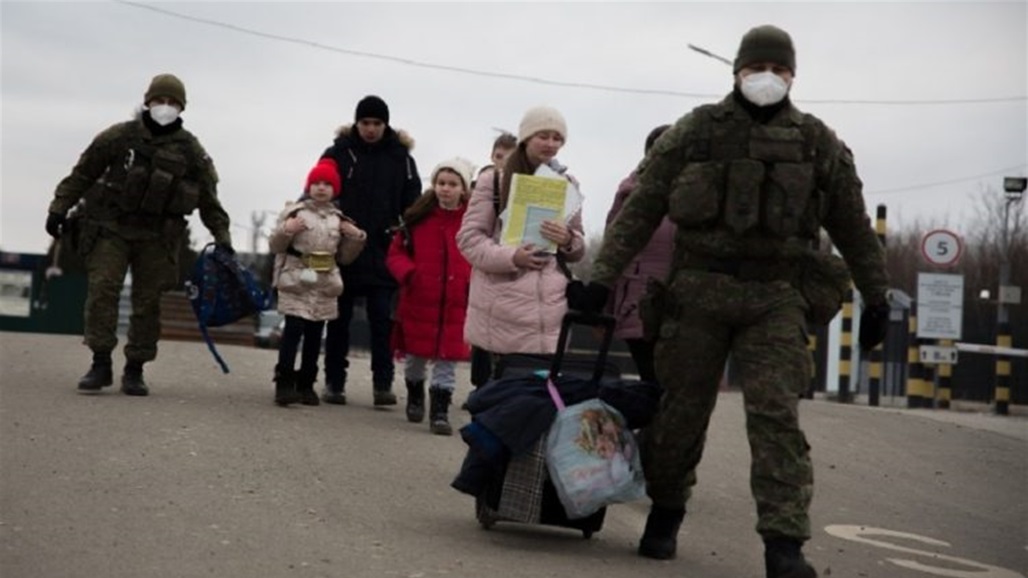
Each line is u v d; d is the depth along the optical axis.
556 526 7.17
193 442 8.71
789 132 6.22
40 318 28.58
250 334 30.22
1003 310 24.22
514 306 8.75
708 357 6.36
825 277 6.31
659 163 6.38
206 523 6.73
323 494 7.61
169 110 10.33
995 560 7.86
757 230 6.21
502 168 8.92
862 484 10.18
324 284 10.66
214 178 10.66
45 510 6.78
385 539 6.68
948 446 12.69
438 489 8.04
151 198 10.35
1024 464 12.03
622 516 7.98
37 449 8.19
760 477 6.12
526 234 8.52
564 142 8.68
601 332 7.08
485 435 6.63
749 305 6.23
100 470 7.74
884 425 13.61
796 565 6.00
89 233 10.45
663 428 6.55
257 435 9.16
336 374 11.42
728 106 6.29
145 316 10.56
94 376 10.52
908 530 8.56
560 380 6.75
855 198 6.37
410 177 11.34
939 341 24.20
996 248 46.66
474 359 11.53
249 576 5.83
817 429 12.82
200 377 12.30
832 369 32.31
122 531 6.47
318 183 10.62
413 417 10.59
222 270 10.66
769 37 6.26
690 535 7.63
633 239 6.48
